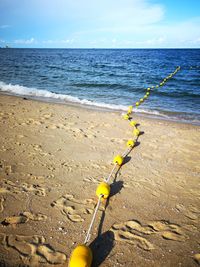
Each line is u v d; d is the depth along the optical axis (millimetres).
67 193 3121
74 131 5500
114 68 26141
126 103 9438
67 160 4062
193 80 16141
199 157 4387
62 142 4824
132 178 3598
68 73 20281
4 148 4426
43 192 3121
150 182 3500
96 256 2211
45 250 2240
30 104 8141
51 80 15836
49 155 4211
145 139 5250
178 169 3924
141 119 6898
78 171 3713
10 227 2502
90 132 5496
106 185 3049
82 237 2414
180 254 2256
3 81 14820
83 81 15430
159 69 25016
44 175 3543
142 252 2266
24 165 3818
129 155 4406
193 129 6004
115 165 3775
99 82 14992
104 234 2463
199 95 10938
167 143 5039
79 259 1946
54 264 2102
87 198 3033
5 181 3328
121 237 2432
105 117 6863
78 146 4668
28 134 5191
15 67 25000
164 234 2492
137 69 25094
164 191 3283
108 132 5562
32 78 16641
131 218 2711
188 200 3092
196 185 3455
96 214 2744
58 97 10320
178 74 20094
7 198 2967
